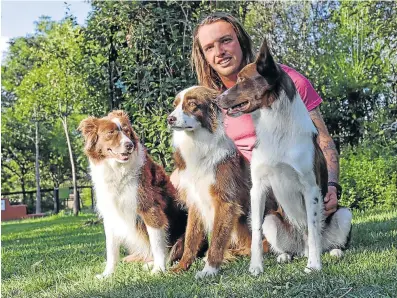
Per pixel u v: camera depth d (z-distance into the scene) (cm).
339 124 371
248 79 120
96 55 276
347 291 95
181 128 131
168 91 240
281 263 134
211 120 134
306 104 142
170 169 233
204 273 127
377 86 354
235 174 136
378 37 351
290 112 120
